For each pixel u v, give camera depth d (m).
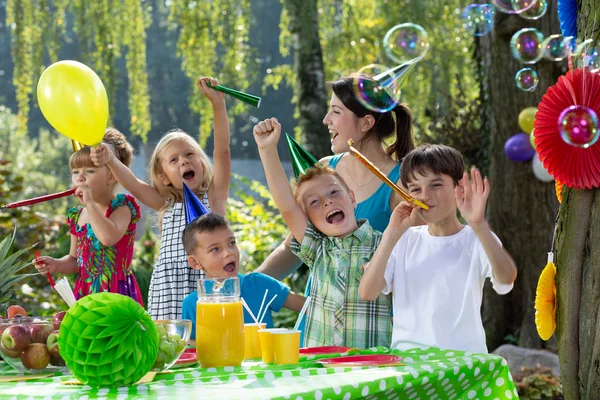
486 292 6.92
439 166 2.54
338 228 2.70
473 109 8.30
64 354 1.80
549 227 6.64
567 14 2.67
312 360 2.17
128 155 3.56
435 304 2.55
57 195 3.00
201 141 9.24
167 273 3.27
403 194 2.45
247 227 8.41
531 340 6.58
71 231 3.38
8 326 2.01
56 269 3.31
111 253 3.29
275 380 1.83
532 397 5.48
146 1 9.48
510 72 6.62
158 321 2.03
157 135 24.36
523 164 6.65
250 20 9.29
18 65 9.02
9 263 2.51
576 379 2.45
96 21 8.97
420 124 8.91
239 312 2.12
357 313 2.68
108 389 1.77
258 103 2.87
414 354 2.24
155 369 1.95
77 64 2.57
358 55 10.14
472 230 2.62
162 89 24.97
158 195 3.42
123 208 3.29
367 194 3.13
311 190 2.72
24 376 2.00
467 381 2.08
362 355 2.18
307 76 8.59
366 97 3.00
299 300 2.90
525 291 6.71
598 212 2.39
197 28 9.07
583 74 2.36
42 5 9.05
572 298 2.45
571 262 2.45
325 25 10.41
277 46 23.88
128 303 1.82
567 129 2.34
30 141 26.75
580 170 2.38
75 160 3.25
